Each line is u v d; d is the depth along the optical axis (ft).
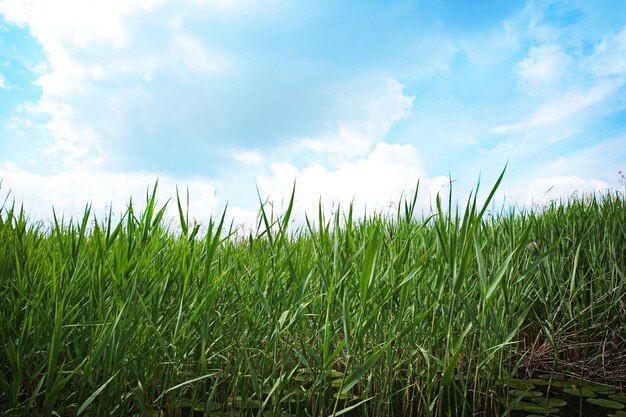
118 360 6.12
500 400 7.65
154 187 7.47
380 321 7.67
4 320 6.79
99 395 6.27
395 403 8.08
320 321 7.88
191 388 8.54
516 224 13.74
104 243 7.21
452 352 7.88
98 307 6.69
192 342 7.36
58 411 6.28
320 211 7.08
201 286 7.39
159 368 7.36
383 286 7.18
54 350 5.57
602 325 10.84
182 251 7.51
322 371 5.96
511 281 8.27
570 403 8.73
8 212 8.28
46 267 7.69
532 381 9.93
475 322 6.45
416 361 7.97
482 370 8.58
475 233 6.46
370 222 8.66
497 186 5.51
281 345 8.10
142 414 6.13
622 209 14.06
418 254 8.39
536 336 11.71
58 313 5.82
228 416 7.55
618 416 8.08
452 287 6.54
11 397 5.84
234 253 9.49
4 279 7.64
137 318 6.38
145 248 7.20
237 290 7.61
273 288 7.05
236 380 7.18
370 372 7.40
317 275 9.06
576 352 10.98
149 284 7.16
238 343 7.71
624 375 10.27
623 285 11.44
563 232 13.39
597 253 12.16
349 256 7.12
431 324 7.57
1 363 7.01
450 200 6.77
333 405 8.13
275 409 6.84
